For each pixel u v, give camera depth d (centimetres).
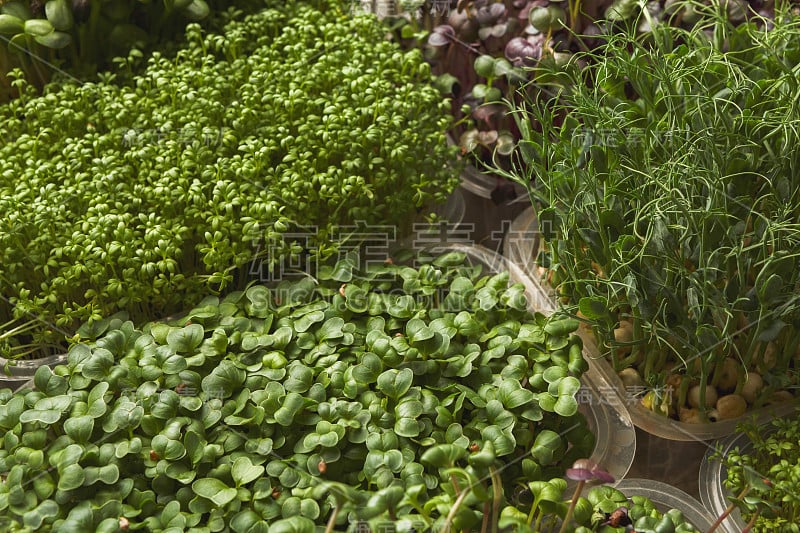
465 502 104
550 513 113
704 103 130
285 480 114
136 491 115
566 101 149
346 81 158
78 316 142
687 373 134
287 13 189
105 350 128
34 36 165
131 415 119
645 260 130
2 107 168
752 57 152
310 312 140
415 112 165
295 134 157
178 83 160
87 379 126
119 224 136
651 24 144
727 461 125
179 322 141
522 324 147
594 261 144
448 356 134
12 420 120
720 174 127
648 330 134
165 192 140
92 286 146
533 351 136
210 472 116
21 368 146
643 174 127
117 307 152
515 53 169
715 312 128
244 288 162
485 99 172
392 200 156
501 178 184
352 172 152
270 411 123
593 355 146
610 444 136
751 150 135
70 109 157
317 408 124
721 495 129
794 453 125
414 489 100
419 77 179
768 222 121
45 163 147
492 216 194
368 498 111
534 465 120
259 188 147
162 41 186
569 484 129
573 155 135
